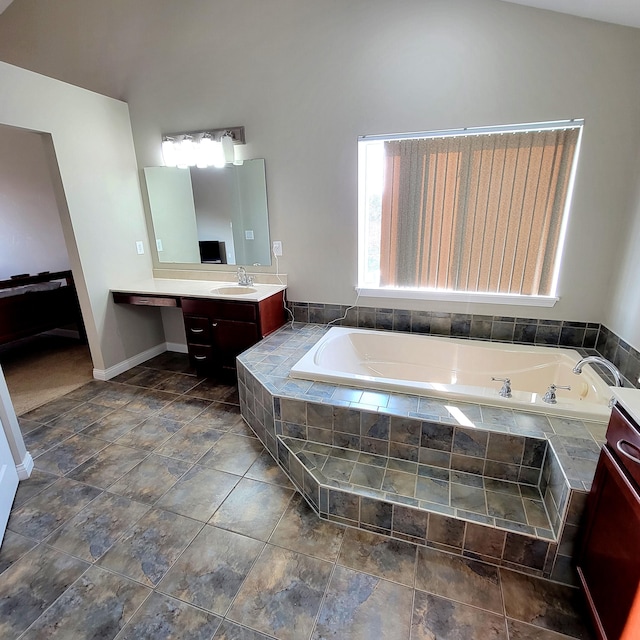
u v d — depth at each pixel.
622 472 1.09
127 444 2.33
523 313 2.57
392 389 2.03
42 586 1.45
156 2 2.85
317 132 2.71
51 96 2.59
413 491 1.66
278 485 1.97
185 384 3.15
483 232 2.51
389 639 1.26
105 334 3.20
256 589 1.43
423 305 2.79
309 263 3.04
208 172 3.13
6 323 3.56
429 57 2.32
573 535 1.36
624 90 2.05
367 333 2.84
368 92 2.51
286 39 2.61
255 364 2.40
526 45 2.14
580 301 2.43
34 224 4.19
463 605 1.36
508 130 2.30
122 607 1.37
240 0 2.65
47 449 2.28
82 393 3.01
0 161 4.07
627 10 1.79
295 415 2.01
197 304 2.96
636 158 2.09
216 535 1.67
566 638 1.25
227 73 2.83
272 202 2.99
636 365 1.92
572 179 2.27
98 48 3.11
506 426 1.69
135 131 3.25
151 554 1.58
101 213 3.06
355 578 1.47
